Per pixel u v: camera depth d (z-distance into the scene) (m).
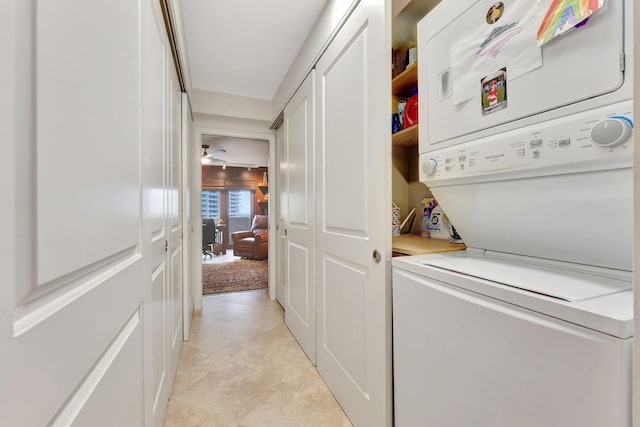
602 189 0.67
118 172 0.71
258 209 8.21
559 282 0.71
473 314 0.73
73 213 0.50
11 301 0.35
